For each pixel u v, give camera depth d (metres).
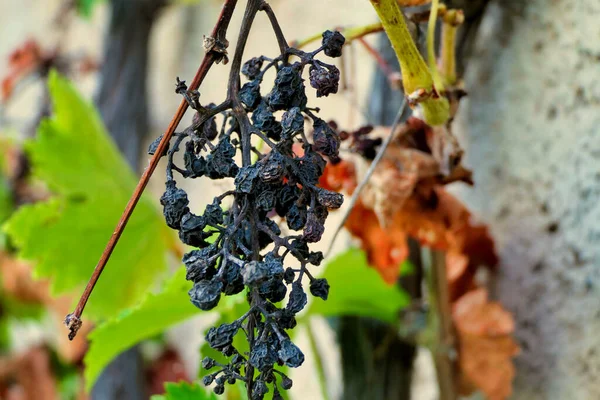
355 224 0.77
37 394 1.52
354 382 0.89
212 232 0.58
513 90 0.82
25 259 0.94
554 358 0.81
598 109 0.77
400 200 0.72
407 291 0.86
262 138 0.58
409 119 0.73
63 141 0.99
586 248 0.78
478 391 0.89
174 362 1.72
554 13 0.79
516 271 0.83
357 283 0.84
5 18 2.43
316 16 1.30
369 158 0.73
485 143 0.85
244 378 0.59
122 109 1.52
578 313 0.79
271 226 0.59
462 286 0.82
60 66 1.67
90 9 1.71
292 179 0.58
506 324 0.80
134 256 0.99
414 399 1.06
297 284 0.57
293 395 1.36
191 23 1.77
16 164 1.55
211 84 1.65
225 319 0.76
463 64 0.81
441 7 0.71
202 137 0.59
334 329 0.91
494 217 0.85
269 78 1.33
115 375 1.36
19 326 1.98
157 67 1.88
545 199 0.81
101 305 0.96
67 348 1.25
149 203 1.02
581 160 0.78
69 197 0.97
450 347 0.81
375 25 0.70
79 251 0.96
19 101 2.06
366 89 1.14
